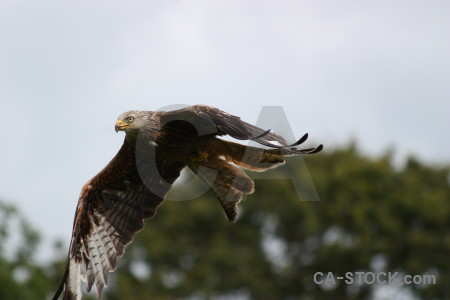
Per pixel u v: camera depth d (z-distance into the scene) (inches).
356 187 2100.1
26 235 1434.5
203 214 2123.5
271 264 2090.3
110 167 764.6
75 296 762.8
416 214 2103.8
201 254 2117.4
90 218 776.3
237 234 2119.8
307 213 2039.9
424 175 2240.4
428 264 2033.7
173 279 2106.3
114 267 773.9
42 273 1432.1
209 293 2053.4
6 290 1347.2
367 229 2063.2
